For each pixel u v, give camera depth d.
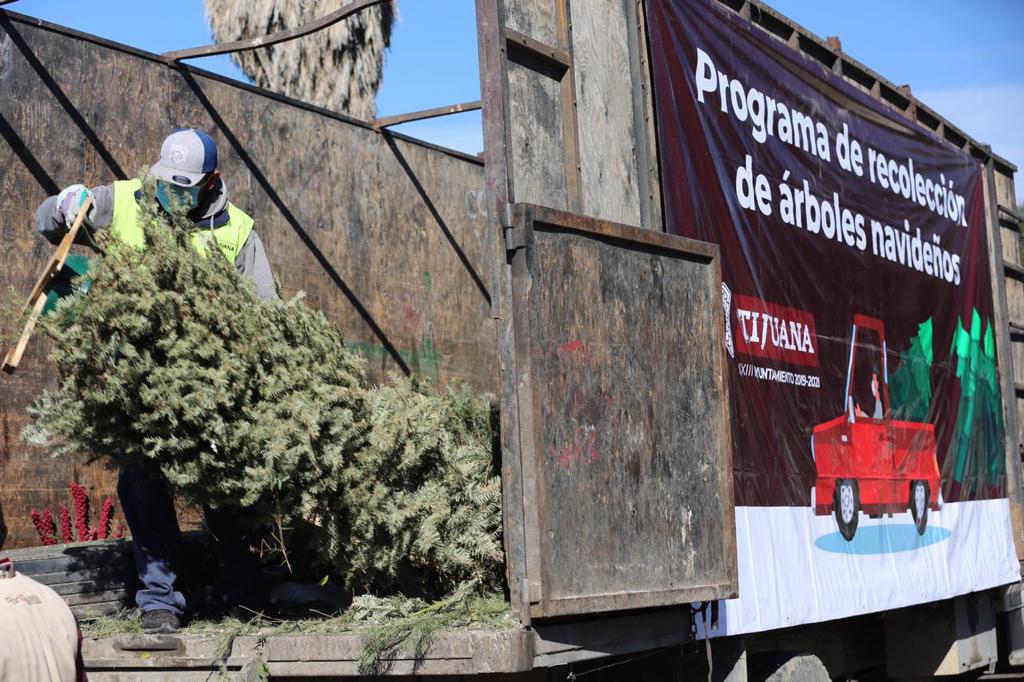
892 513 7.00
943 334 8.28
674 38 5.44
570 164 4.75
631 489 4.17
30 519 7.12
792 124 6.46
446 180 10.97
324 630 3.80
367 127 9.98
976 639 8.09
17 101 7.24
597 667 4.38
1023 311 10.52
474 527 4.29
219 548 4.35
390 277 10.16
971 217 9.17
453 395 5.31
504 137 4.18
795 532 5.79
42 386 7.26
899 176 7.90
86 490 7.45
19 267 7.18
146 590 4.06
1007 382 9.47
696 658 4.75
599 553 3.97
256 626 3.97
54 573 4.23
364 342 9.81
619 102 5.16
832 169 6.89
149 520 4.10
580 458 3.96
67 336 3.79
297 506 3.95
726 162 5.71
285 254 9.09
